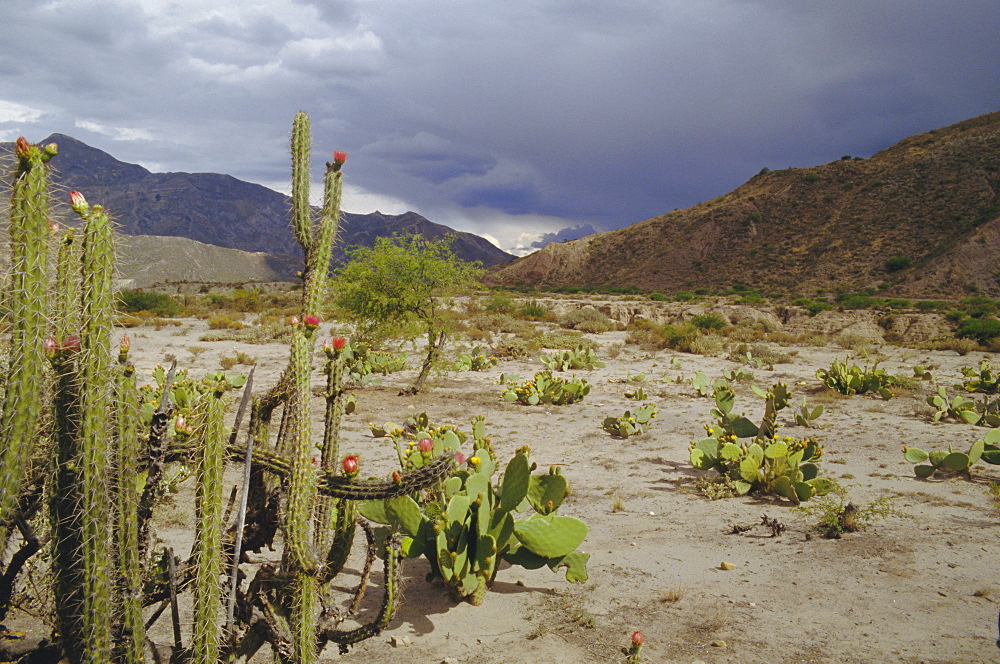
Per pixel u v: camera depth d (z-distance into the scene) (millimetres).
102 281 2404
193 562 3004
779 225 95312
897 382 17078
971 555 5859
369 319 15547
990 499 7668
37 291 2428
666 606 4855
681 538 6438
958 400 12938
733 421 9805
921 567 5590
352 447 9836
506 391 14508
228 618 2828
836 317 40094
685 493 8039
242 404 3125
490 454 6387
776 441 7988
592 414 13398
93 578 2410
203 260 177250
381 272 15234
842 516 6617
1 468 2414
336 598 4902
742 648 4195
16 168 2428
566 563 5055
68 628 2541
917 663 4012
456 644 4219
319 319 3078
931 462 8648
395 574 3498
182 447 2834
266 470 3027
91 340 2379
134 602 2578
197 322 34375
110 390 2439
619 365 22031
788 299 63875
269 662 3844
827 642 4281
